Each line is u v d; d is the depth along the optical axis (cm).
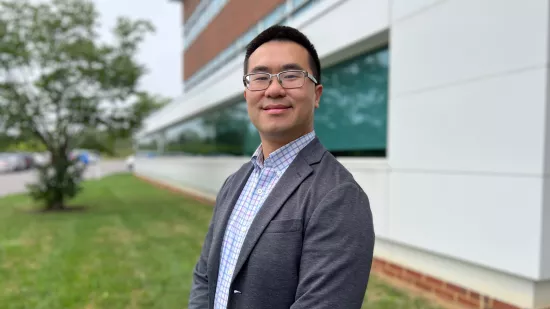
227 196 141
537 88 290
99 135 1063
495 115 322
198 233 685
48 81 873
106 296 388
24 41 870
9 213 914
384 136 484
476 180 339
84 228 728
